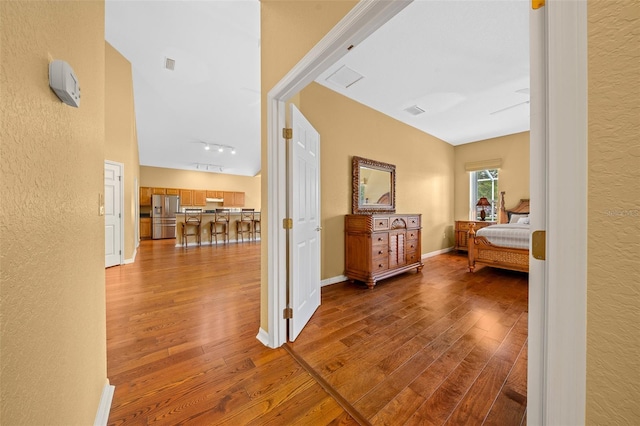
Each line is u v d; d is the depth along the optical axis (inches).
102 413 45.6
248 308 99.9
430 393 54.2
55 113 27.9
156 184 340.2
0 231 18.2
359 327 84.6
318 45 53.6
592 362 19.3
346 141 139.9
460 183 229.5
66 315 30.8
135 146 232.8
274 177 72.6
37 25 23.8
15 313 20.2
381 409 50.0
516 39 94.4
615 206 18.1
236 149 299.1
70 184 32.4
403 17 84.2
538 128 23.0
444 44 97.7
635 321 17.3
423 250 197.8
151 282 133.7
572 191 19.9
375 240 128.5
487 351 70.1
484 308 100.1
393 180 166.7
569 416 20.5
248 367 63.0
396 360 66.1
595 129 18.8
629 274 17.6
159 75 170.9
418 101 145.3
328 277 131.2
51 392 26.4
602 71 18.5
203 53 144.8
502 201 205.6
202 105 207.6
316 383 57.4
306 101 120.6
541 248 22.8
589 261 19.3
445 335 79.0
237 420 47.4
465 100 143.6
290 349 71.3
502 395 53.5
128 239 180.2
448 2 78.6
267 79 74.7
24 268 21.6
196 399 52.4
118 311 96.3
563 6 20.4
